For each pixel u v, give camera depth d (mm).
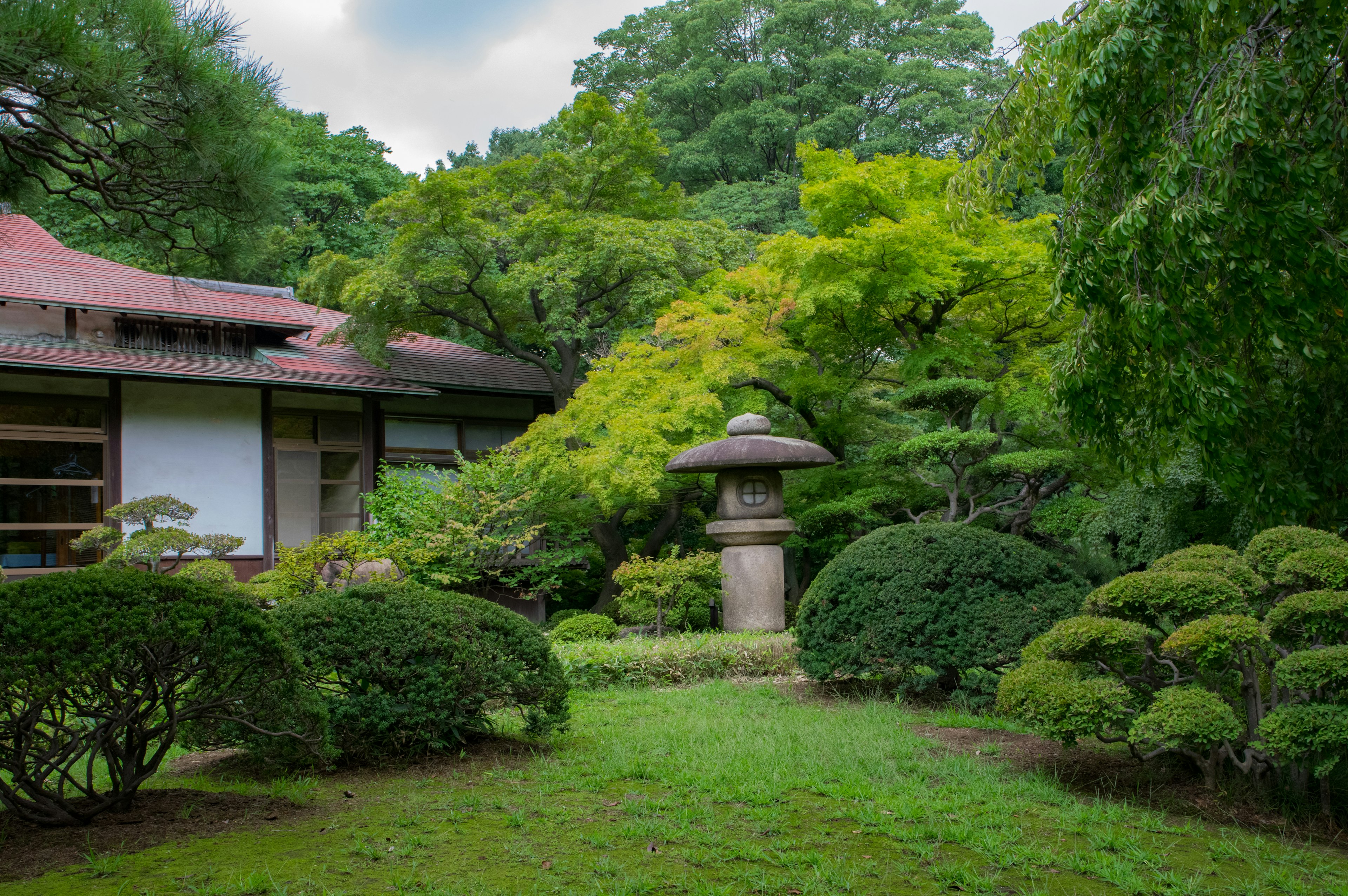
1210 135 5422
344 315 21312
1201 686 5320
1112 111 6176
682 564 11406
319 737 4922
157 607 4145
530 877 3656
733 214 24938
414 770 5480
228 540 11219
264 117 5672
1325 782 4734
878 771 5375
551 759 5723
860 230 12852
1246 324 5816
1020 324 14453
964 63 30469
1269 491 6168
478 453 16312
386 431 17766
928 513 13984
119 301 15164
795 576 16078
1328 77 5859
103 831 4234
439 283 16203
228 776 5461
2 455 13742
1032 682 5156
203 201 5691
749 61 30609
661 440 13016
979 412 13859
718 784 5066
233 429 15492
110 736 4414
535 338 18203
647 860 3875
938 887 3619
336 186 24516
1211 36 5902
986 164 7559
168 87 5180
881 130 27391
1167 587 5125
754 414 13438
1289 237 5473
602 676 8844
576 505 15086
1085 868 3857
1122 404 6727
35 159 6031
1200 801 4918
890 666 7516
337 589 11406
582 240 16219
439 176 15250
